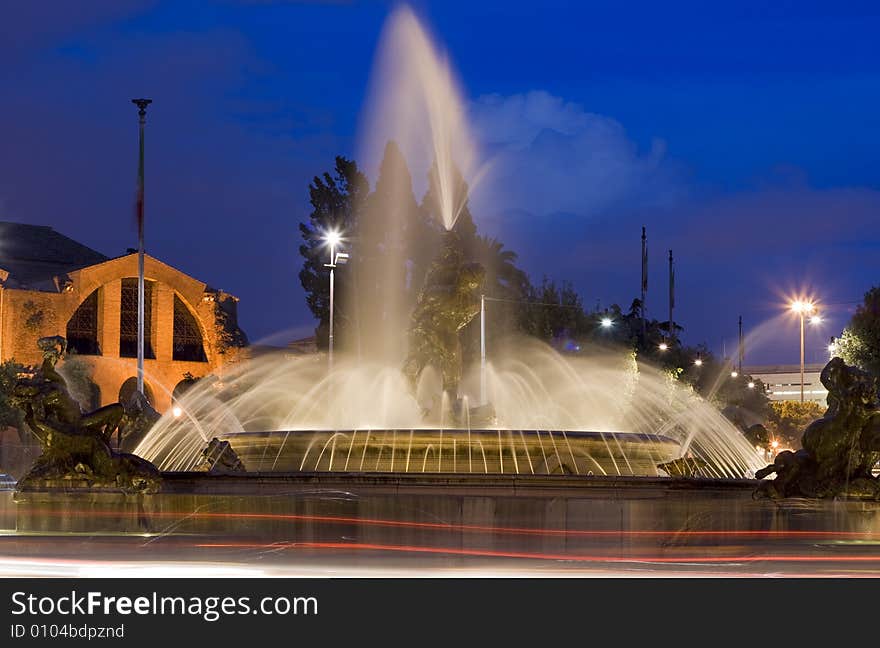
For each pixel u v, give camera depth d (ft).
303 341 350.84
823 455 61.05
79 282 321.93
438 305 86.22
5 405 262.47
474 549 51.26
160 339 337.31
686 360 307.17
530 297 261.85
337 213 268.82
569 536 51.70
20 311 312.71
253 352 351.05
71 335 328.29
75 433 62.23
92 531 60.54
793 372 498.69
